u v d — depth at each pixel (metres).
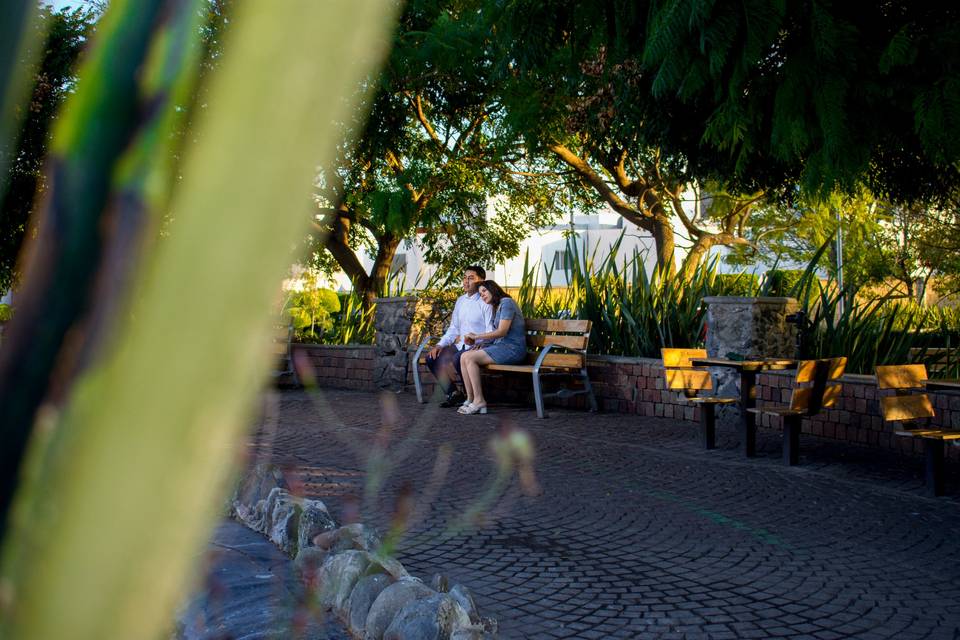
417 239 17.47
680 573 3.90
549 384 10.11
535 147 14.50
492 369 9.42
